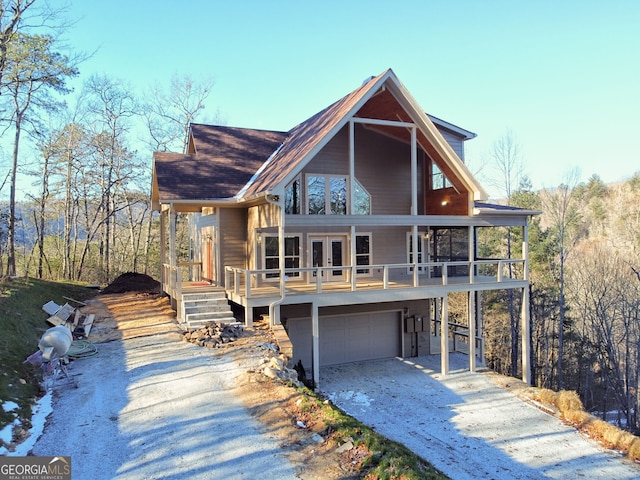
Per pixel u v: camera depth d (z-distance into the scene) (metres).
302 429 7.01
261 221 14.09
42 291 17.84
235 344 11.40
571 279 34.16
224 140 18.30
